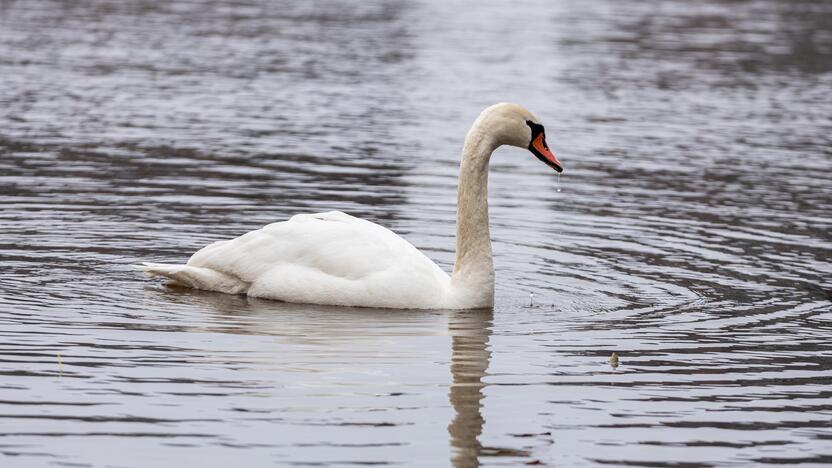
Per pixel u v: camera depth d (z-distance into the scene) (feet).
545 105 98.02
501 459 31.65
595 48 134.21
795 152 81.30
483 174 45.44
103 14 148.66
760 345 41.60
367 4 174.09
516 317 44.45
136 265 48.39
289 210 60.75
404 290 44.86
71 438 32.07
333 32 140.46
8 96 92.79
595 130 88.02
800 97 105.50
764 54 131.85
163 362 38.04
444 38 139.23
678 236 58.13
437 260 52.54
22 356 38.17
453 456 31.71
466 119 89.86
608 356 40.09
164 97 94.94
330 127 85.05
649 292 48.47
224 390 35.76
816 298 47.88
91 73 105.19
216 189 65.16
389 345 40.55
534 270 51.47
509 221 60.39
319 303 45.16
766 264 53.31
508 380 37.47
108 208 59.88
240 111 90.33
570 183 70.33
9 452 31.12
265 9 161.79
